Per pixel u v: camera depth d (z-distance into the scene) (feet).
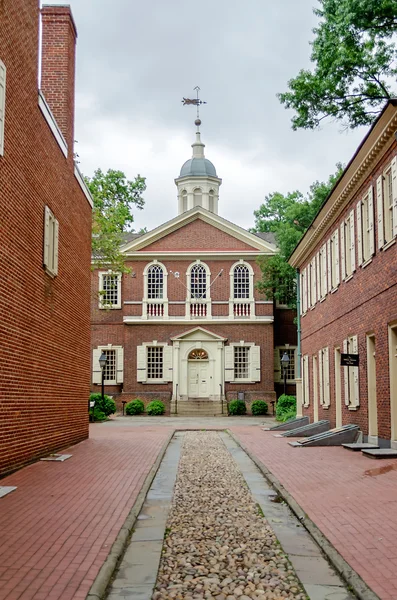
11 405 45.73
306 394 99.91
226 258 146.82
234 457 61.57
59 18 65.77
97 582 21.48
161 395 142.92
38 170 52.21
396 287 53.21
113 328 147.84
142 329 145.38
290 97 82.12
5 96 42.50
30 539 27.14
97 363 147.13
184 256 146.92
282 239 134.21
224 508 36.27
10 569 22.84
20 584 21.18
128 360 144.36
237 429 96.17
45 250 54.54
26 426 49.88
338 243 75.72
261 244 147.23
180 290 146.41
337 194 71.36
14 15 44.24
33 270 51.42
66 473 46.65
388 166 55.57
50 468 49.11
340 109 82.12
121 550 26.05
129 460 55.36
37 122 51.57
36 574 22.30
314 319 92.73
